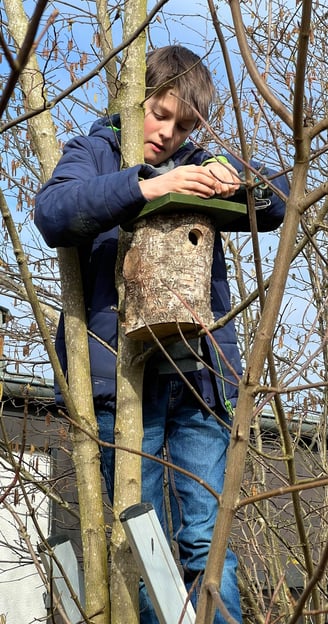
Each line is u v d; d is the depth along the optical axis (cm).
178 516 316
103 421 301
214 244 324
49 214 281
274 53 572
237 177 262
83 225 279
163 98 316
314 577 188
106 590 285
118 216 279
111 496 303
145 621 296
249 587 571
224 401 306
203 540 296
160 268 289
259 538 614
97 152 312
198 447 305
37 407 596
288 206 204
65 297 303
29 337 607
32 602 564
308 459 632
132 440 287
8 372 584
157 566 264
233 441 198
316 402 587
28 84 347
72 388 296
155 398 303
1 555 566
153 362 301
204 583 192
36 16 156
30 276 282
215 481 303
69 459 598
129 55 311
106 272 305
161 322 283
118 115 328
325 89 608
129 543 270
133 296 290
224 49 247
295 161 205
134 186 277
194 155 334
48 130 346
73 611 297
